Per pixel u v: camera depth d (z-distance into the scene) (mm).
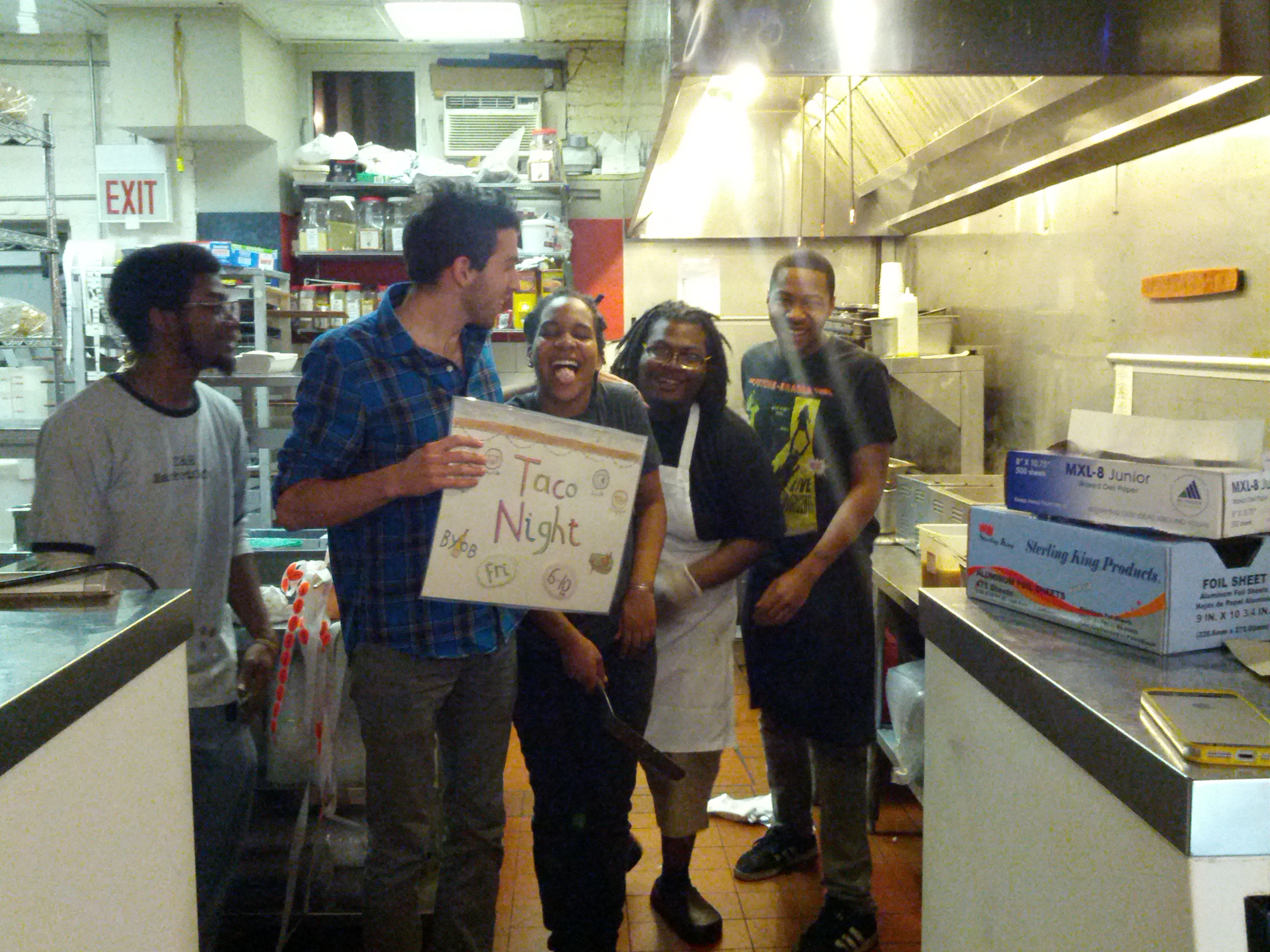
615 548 1596
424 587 1476
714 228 4293
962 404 3350
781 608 2029
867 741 2053
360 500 1468
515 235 1599
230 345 1748
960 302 3807
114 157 5145
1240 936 784
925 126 2602
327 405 1506
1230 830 775
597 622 1864
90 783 949
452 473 1441
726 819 2756
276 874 2111
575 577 1569
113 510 1646
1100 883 918
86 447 1612
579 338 1786
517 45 5453
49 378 4289
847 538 2064
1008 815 1117
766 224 4141
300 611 1939
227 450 1874
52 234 3430
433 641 1571
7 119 3219
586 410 1849
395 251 5004
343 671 2078
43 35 5238
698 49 1482
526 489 1505
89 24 5082
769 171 3531
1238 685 974
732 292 4707
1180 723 834
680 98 2098
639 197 3320
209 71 4859
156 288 1653
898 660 2619
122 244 5152
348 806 2158
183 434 1723
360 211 5141
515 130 5363
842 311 4082
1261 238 2078
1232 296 2176
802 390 2240
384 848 1619
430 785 1646
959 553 2154
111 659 979
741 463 2021
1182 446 1113
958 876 1277
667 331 1999
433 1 4766
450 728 1705
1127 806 858
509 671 1710
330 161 5137
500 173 4914
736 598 2113
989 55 1521
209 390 1891
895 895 2350
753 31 1484
